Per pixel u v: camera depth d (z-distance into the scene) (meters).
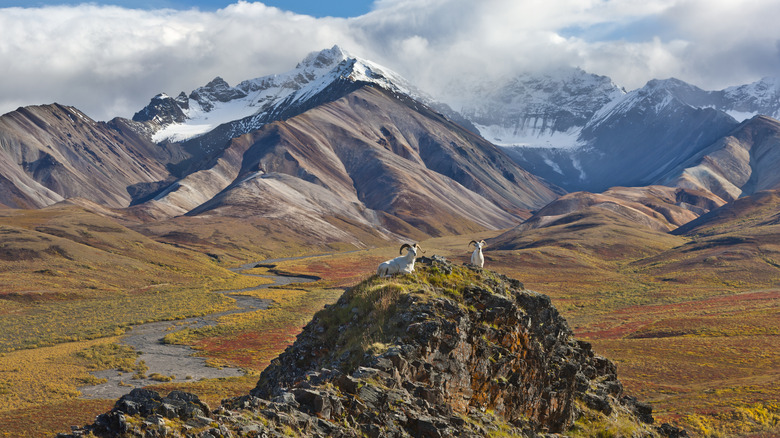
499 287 25.34
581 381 27.89
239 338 89.25
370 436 14.45
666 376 66.12
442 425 16.05
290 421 13.23
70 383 61.50
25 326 98.50
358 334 21.00
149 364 71.88
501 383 21.58
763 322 98.56
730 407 48.25
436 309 20.66
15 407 52.00
